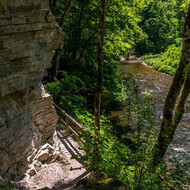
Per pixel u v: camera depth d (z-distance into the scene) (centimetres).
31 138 439
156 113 1215
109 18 1148
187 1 814
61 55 1517
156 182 301
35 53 388
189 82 533
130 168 329
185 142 921
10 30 327
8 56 339
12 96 389
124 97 1183
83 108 1057
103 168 326
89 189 411
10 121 379
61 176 460
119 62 3269
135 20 1270
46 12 392
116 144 345
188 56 489
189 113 1220
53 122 532
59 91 971
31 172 428
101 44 468
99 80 482
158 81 1989
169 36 4178
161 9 4116
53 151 516
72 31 1357
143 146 333
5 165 370
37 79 417
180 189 280
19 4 331
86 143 332
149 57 3528
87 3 1130
